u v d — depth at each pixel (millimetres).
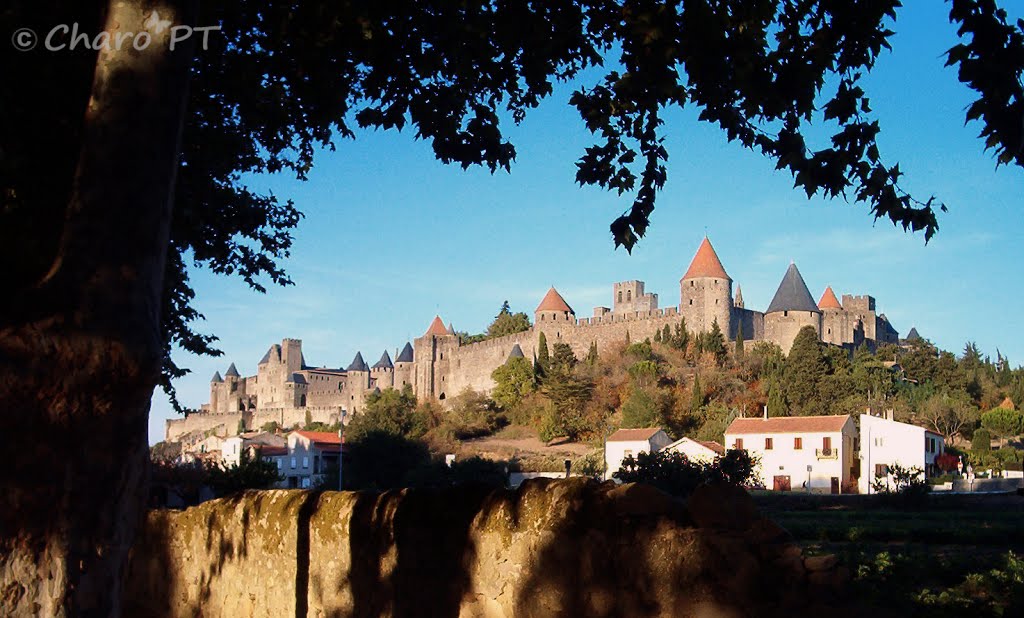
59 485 6305
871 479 76750
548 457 95125
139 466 6762
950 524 26266
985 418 102062
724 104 12047
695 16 11109
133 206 6695
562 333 144375
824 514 36062
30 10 9453
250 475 47219
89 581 6422
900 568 11445
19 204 9852
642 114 12805
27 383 6098
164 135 6910
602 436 97188
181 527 14234
